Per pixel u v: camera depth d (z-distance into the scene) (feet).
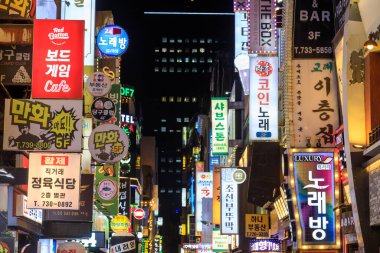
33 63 64.95
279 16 113.60
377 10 62.13
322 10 82.33
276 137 111.96
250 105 112.27
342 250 77.41
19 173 67.26
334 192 77.92
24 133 63.36
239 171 137.39
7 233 71.15
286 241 114.93
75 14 119.75
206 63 562.66
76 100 64.39
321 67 81.87
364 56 66.28
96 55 144.77
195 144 404.16
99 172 125.49
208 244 229.66
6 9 64.75
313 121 81.15
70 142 63.57
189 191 422.00
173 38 564.30
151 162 447.83
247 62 133.39
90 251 139.54
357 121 65.57
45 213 88.79
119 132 77.15
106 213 129.90
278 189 115.55
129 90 283.38
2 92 67.26
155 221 450.30
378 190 60.90
